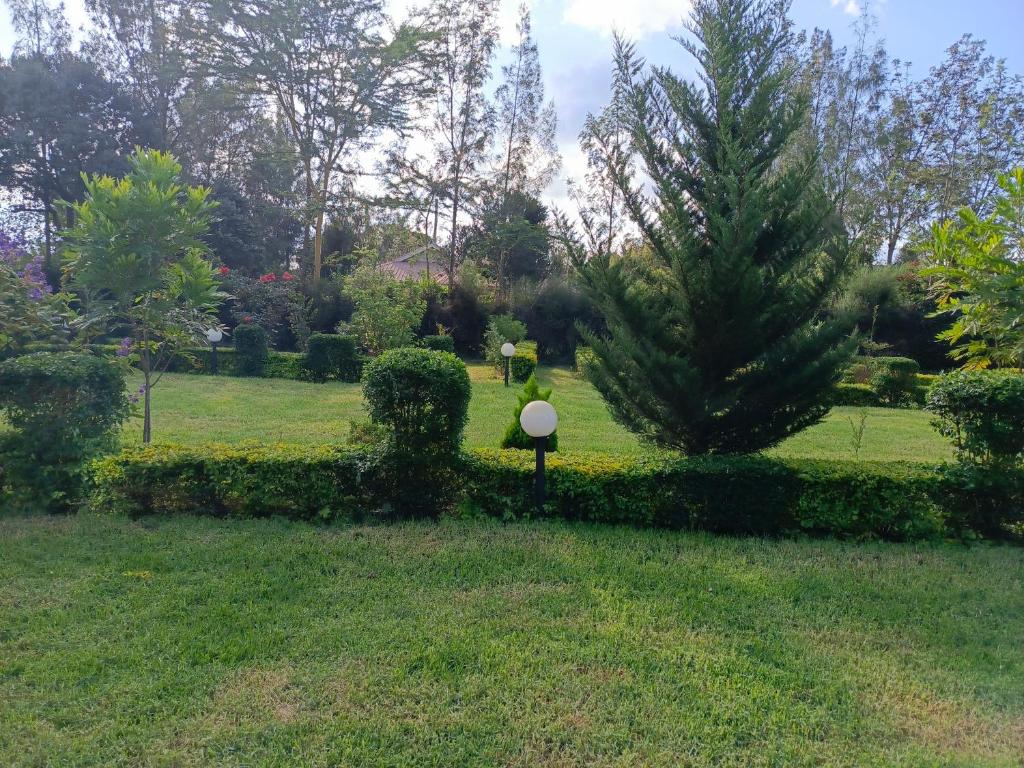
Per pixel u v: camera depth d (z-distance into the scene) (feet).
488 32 72.38
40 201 82.17
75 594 11.00
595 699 8.39
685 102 17.33
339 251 88.43
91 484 16.11
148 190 19.63
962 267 18.84
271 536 14.20
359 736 7.55
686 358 16.98
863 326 62.18
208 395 39.29
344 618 10.37
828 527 15.67
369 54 71.05
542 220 83.66
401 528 15.02
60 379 15.92
